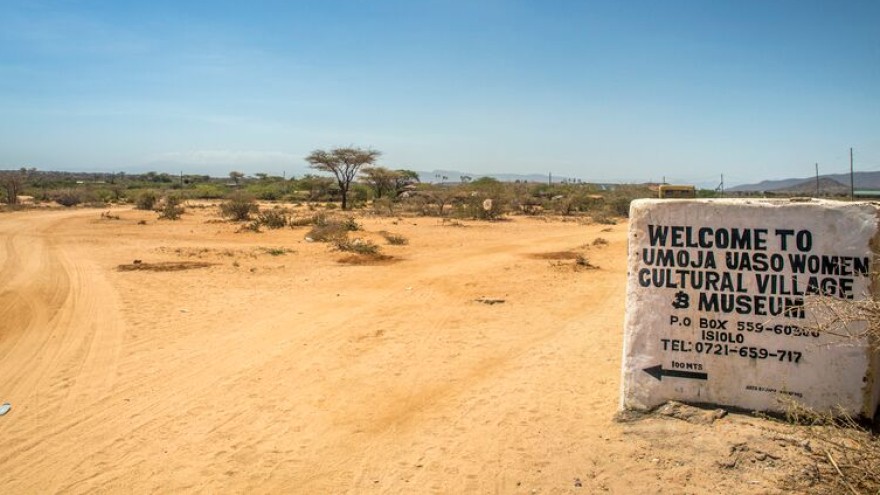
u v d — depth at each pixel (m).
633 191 59.47
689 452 5.40
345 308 12.94
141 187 101.44
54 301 13.58
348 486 5.57
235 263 19.28
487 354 9.45
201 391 8.09
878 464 4.66
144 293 14.57
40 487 5.71
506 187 68.50
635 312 6.30
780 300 5.83
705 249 6.05
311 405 7.54
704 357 6.08
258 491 5.54
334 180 76.56
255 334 10.89
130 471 5.97
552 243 25.81
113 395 7.99
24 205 53.12
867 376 5.54
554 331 10.77
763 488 4.79
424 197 54.25
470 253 22.27
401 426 6.84
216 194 80.12
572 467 5.46
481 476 5.53
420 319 11.85
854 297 5.64
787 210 5.80
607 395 7.25
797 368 5.78
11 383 8.49
